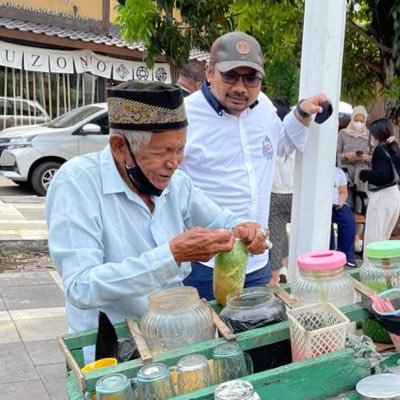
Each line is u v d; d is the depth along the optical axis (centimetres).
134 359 132
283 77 1038
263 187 244
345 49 520
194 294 141
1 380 312
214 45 229
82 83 1230
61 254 144
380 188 516
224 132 232
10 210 775
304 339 130
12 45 1097
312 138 231
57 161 895
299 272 154
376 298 145
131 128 141
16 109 1175
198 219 179
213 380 127
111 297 139
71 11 1193
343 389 128
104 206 152
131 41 467
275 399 123
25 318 401
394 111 517
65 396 296
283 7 433
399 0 391
